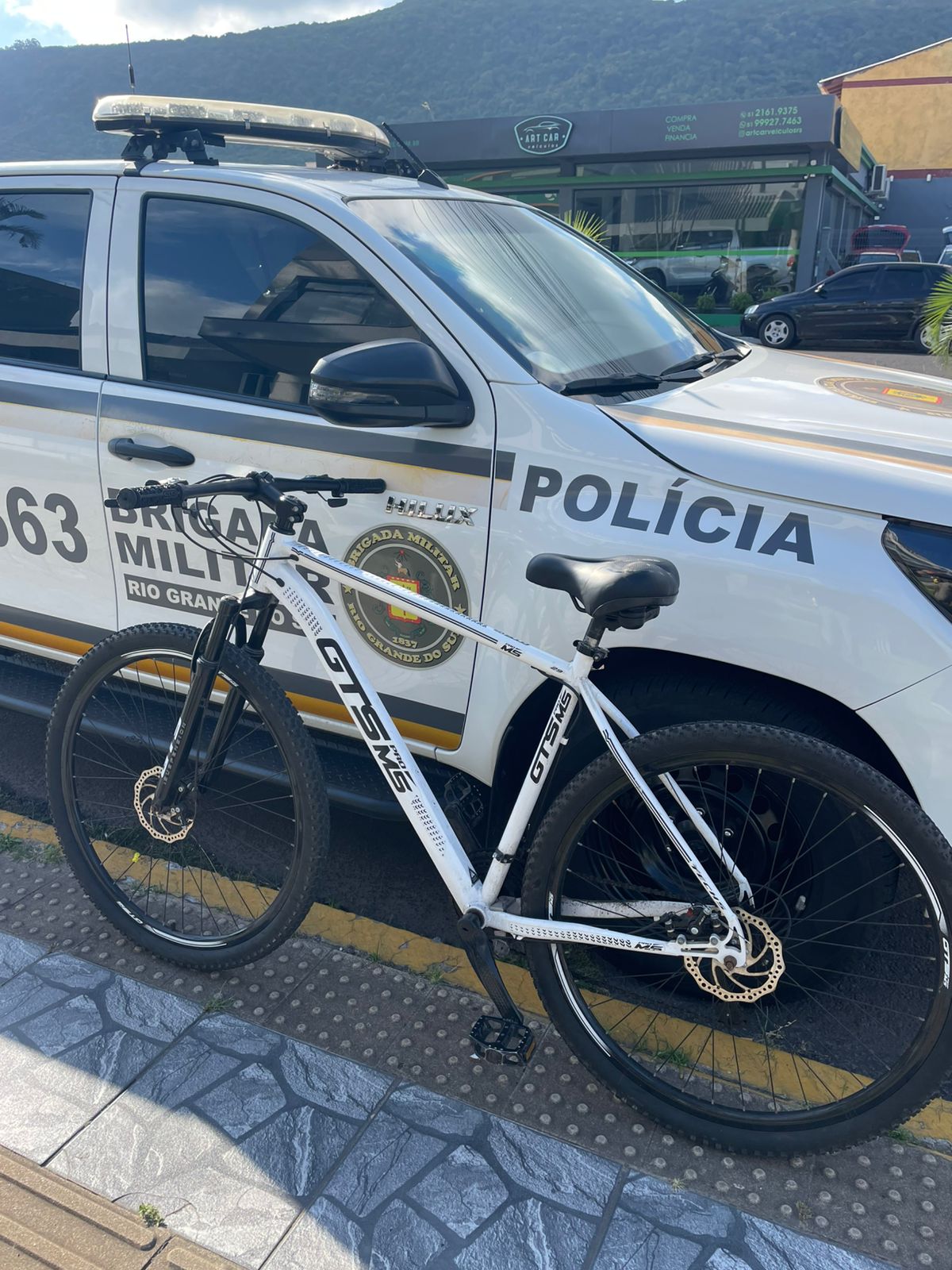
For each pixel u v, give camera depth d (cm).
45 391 285
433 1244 179
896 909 207
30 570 303
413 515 236
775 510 204
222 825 309
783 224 1808
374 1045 225
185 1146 197
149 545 276
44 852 293
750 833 210
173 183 274
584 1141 201
